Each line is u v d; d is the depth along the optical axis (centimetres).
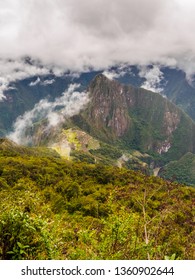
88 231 923
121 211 913
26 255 775
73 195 8181
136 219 878
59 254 816
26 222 783
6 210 823
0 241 772
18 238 782
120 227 845
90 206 5394
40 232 802
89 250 841
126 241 839
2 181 7600
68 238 909
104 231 877
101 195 7281
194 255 801
